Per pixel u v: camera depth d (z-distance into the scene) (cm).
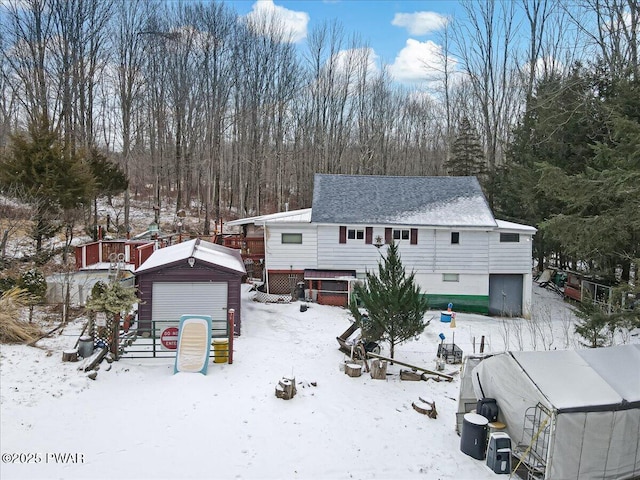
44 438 890
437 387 1327
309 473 863
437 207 2469
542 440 864
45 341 1354
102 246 2181
